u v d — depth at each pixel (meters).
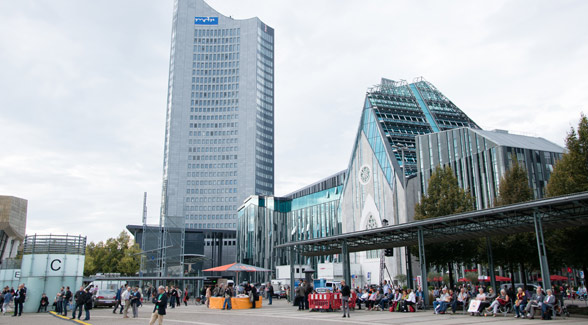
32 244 34.19
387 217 70.44
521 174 36.44
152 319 17.12
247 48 197.25
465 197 39.62
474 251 37.12
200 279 46.03
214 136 185.75
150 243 73.56
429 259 38.00
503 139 65.81
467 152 67.31
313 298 28.83
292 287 40.81
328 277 56.06
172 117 186.25
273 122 199.62
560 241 28.08
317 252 41.94
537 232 21.94
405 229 30.11
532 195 35.78
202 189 179.00
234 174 181.00
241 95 190.75
